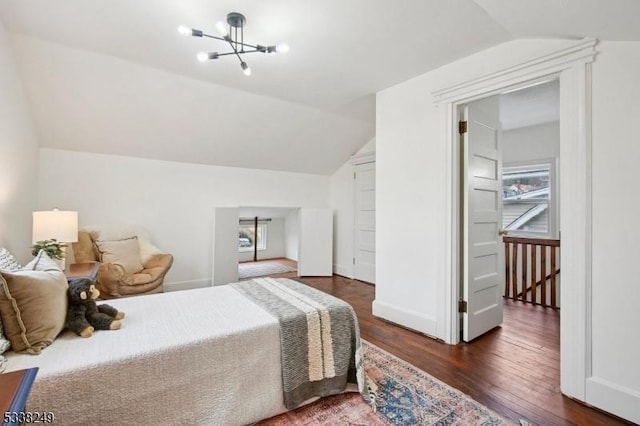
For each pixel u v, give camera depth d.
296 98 3.48
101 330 1.53
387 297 3.12
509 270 4.15
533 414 1.69
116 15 2.06
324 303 1.95
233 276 4.40
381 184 3.19
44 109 2.98
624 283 1.68
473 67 2.44
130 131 3.47
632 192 1.66
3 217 2.34
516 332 2.85
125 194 3.78
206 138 3.89
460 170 2.66
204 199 4.34
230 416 1.52
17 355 1.27
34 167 3.10
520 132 4.41
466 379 2.02
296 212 6.41
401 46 2.34
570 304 1.85
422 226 2.79
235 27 2.09
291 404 1.66
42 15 2.08
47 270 1.59
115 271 2.94
